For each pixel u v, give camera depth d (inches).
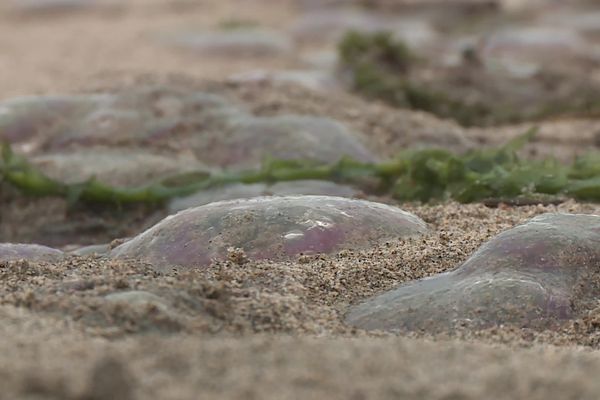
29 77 588.7
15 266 237.3
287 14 874.8
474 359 177.5
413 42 706.2
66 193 370.6
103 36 757.9
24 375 155.9
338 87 554.6
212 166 387.5
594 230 238.5
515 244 232.5
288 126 401.1
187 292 209.2
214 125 410.9
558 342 207.5
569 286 223.9
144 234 263.3
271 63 662.5
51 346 174.6
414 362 172.9
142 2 913.5
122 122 410.3
